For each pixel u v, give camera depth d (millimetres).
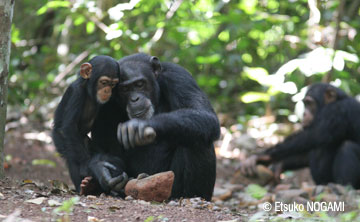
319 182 13781
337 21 15797
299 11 19719
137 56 8602
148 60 8547
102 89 7730
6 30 7449
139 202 6828
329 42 16562
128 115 8117
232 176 13867
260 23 15453
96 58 7926
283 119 19719
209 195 8312
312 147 13555
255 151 15828
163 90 8672
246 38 17688
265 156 13750
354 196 9898
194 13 15625
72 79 15945
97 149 8383
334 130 13281
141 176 7426
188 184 8047
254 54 19828
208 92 19406
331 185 11305
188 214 6426
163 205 6891
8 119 16500
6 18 7434
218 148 16578
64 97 7953
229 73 20719
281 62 19406
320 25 16734
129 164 8523
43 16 21531
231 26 15508
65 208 5590
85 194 7520
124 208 6410
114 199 7035
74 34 19453
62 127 7754
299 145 13586
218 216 6500
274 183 13070
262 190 10172
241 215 6879
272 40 18750
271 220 6242
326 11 15828
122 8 13578
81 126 8062
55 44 21172
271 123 18391
